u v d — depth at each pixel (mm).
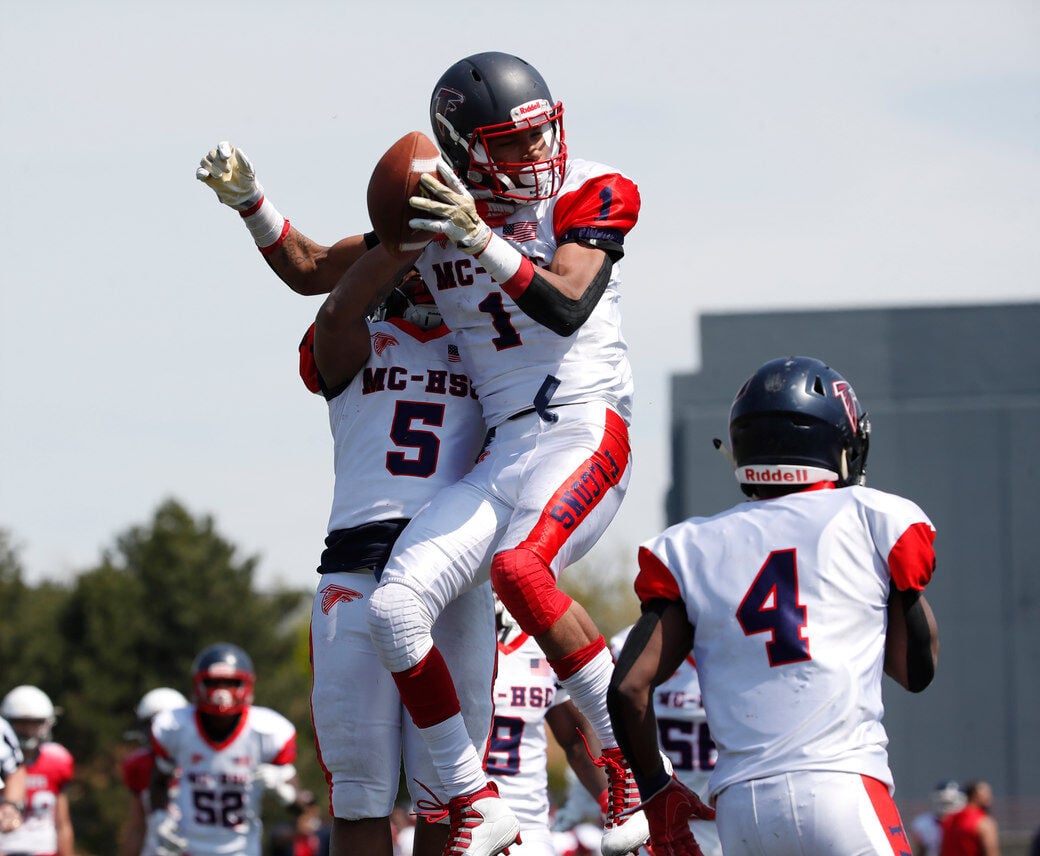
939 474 94875
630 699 14570
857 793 13977
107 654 168750
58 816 40344
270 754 37344
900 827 14180
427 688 15469
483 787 15680
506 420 16531
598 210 16172
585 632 16062
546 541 15594
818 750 14141
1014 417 94312
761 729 14359
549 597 15570
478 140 16172
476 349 16719
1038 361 94812
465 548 15875
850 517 14812
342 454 17469
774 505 15141
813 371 15617
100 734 165250
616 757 16531
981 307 95125
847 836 13867
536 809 25141
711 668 14750
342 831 16859
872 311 95375
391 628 15367
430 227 14977
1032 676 91750
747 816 14234
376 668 16609
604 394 16578
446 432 17234
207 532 177125
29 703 39656
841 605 14500
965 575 93875
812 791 14000
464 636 17078
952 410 94812
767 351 94875
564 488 15844
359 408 17375
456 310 16750
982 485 94312
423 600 15586
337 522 17141
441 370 17422
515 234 16453
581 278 15711
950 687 92125
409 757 17000
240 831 37156
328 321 16969
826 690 14266
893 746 91625
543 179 16344
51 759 40219
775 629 14500
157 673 170000
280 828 56125
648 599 15203
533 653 25203
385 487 16953
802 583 14594
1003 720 91375
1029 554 93438
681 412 94750
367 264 16750
